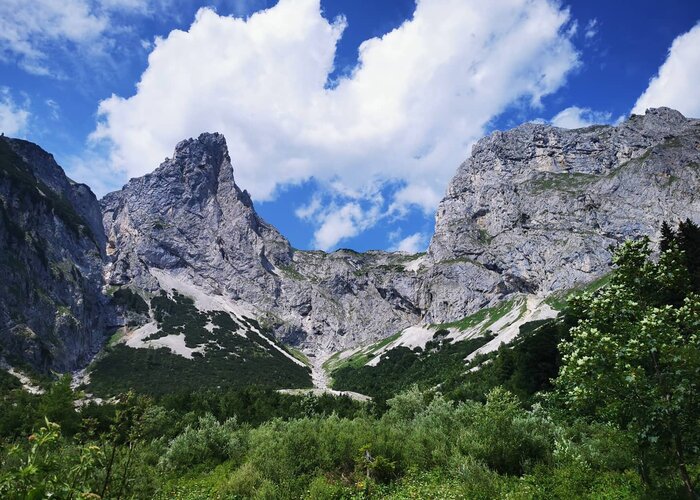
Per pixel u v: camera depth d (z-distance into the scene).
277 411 71.25
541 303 176.00
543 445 19.64
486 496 15.58
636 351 11.22
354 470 21.75
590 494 14.43
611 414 12.12
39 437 6.17
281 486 19.25
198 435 31.02
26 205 165.75
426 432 25.52
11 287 133.12
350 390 155.00
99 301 182.00
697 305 11.56
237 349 184.00
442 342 187.62
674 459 12.38
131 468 10.05
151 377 138.75
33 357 123.81
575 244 190.12
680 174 184.00
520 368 72.56
